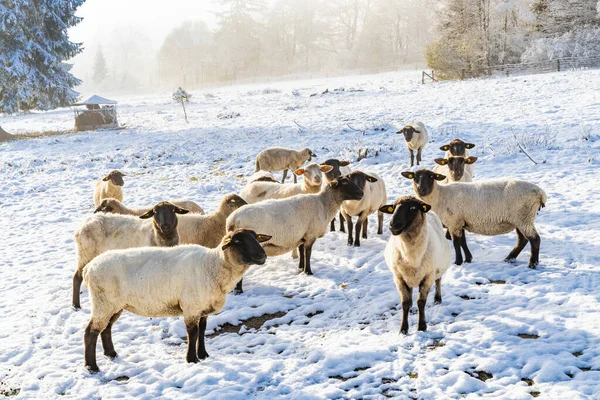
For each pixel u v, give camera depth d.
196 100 51.34
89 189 17.64
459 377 5.50
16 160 23.67
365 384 5.60
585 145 15.48
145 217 7.77
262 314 7.73
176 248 6.36
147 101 61.44
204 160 20.66
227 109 37.47
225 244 5.79
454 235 8.70
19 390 5.96
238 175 17.81
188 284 5.96
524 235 8.27
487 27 50.00
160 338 7.11
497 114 21.81
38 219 14.26
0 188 18.33
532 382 5.40
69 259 10.74
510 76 40.09
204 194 15.80
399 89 37.72
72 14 41.28
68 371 6.26
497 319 6.71
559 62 41.16
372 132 21.50
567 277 7.69
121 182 13.19
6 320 7.86
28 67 38.53
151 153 22.47
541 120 19.55
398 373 5.77
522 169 14.31
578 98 22.70
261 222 8.21
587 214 10.37
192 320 6.11
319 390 5.54
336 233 11.33
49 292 8.91
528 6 50.25
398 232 6.08
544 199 8.07
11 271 10.20
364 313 7.41
